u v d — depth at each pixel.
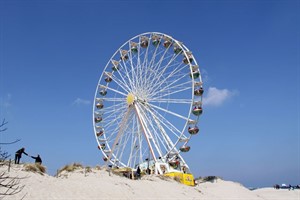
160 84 43.41
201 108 41.03
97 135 49.84
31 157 26.88
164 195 26.81
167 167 39.69
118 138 45.31
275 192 57.62
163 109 42.44
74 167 31.42
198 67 42.94
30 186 19.98
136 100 43.47
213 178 47.66
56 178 24.50
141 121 42.44
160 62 44.03
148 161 41.62
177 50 44.50
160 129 41.81
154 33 47.16
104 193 22.67
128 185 26.52
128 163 42.97
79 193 21.38
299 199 49.00
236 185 44.16
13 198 17.38
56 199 19.11
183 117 41.34
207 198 31.03
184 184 35.56
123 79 46.03
